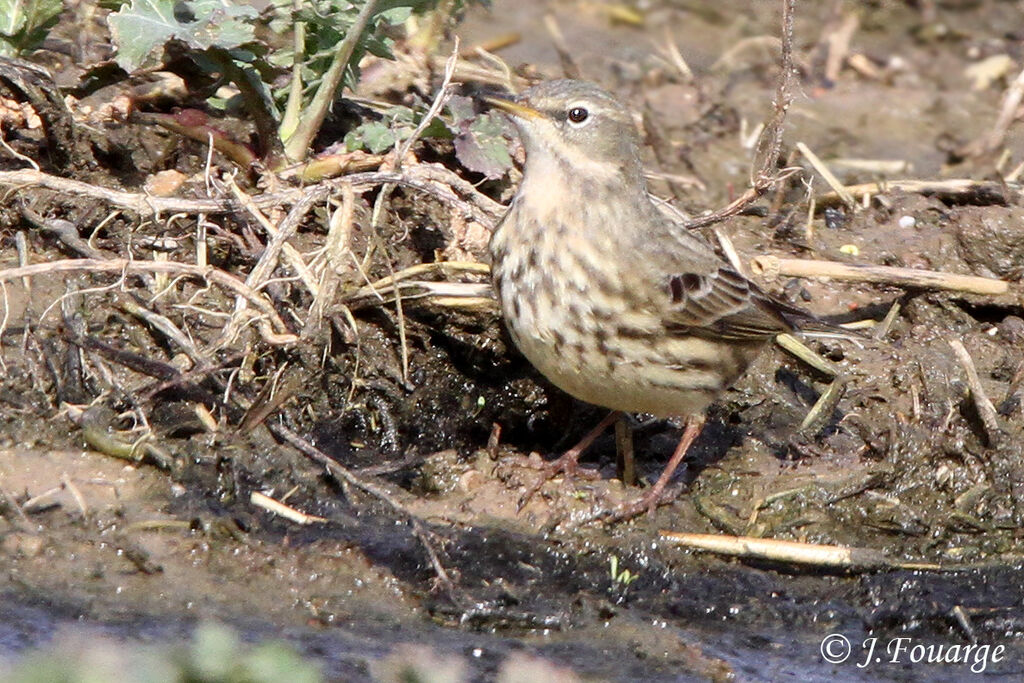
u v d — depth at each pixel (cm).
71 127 1316
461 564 1080
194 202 1252
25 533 1044
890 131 1766
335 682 930
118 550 1041
